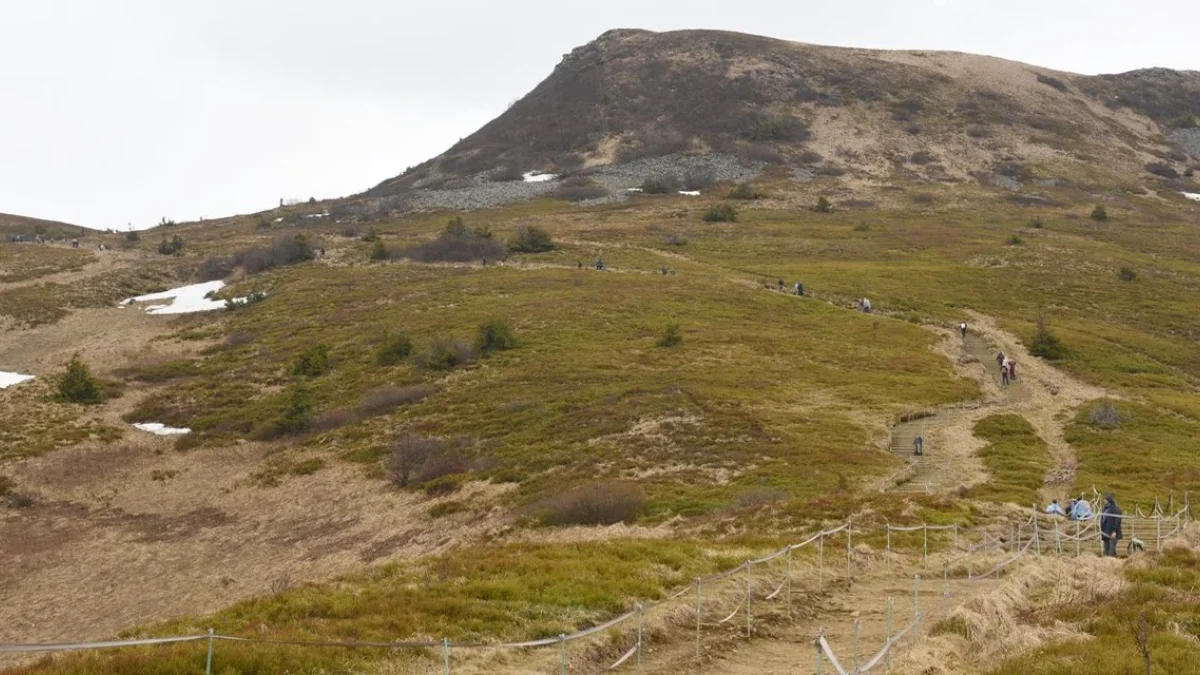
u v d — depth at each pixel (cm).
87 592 4503
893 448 5550
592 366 7788
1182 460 5178
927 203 16512
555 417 6506
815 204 16525
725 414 6100
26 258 14188
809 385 7088
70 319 11306
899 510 3525
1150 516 3666
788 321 9406
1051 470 4997
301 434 7100
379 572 2409
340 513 5409
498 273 11850
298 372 8588
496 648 1678
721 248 13300
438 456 5972
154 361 9481
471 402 7150
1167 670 1439
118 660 1412
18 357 9894
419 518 5009
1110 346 8894
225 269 13512
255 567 4709
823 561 2656
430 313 10106
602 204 17088
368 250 13762
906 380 7300
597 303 10031
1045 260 12356
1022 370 8012
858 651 1789
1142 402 6981
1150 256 13000
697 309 9794
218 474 6475
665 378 7231
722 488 4578
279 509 5656
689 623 1981
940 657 1617
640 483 4866
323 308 10825
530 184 19050
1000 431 5944
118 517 5741
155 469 6669
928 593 2311
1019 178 18112
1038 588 2206
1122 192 17425
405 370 8256
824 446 5344
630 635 1839
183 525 5531
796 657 1770
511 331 8800
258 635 1683
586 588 2097
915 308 10212
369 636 1695
